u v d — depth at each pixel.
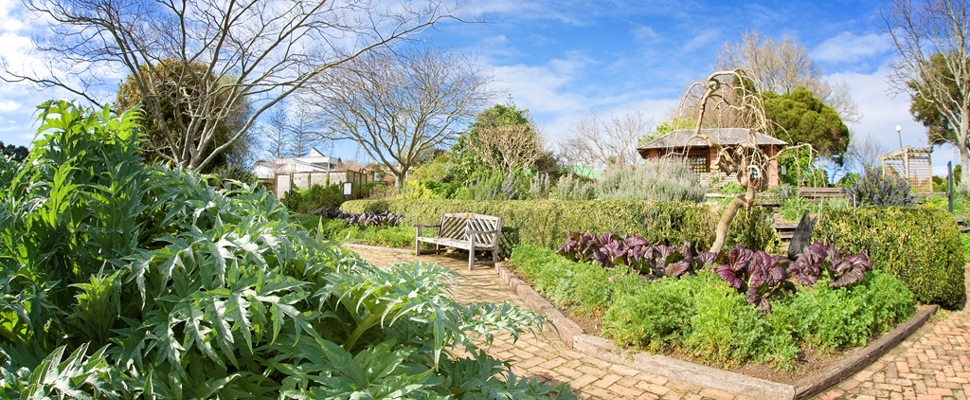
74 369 0.91
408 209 12.12
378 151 20.02
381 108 18.33
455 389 1.36
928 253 5.31
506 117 25.80
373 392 1.03
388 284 1.16
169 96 9.62
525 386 1.43
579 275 4.84
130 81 14.52
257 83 9.62
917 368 3.68
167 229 1.38
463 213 9.37
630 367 3.63
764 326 3.54
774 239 6.86
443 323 1.13
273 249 1.18
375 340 1.38
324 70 9.76
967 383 3.42
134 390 1.02
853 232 5.61
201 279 1.11
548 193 11.88
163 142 13.87
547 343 4.15
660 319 3.63
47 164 1.25
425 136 20.58
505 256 8.67
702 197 9.72
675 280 4.29
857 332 3.89
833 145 29.75
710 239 6.51
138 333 1.09
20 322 1.09
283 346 1.13
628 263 5.05
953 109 27.03
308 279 1.35
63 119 1.31
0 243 1.09
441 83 18.89
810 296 3.92
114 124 1.42
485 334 1.47
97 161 1.32
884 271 5.41
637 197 9.46
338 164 38.25
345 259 1.53
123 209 1.23
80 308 1.09
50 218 1.16
